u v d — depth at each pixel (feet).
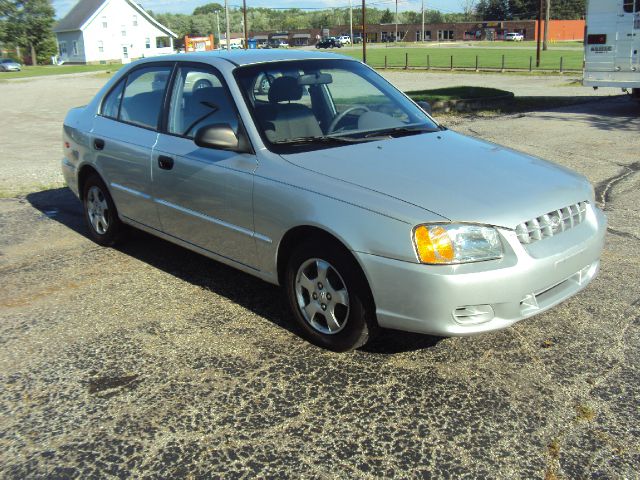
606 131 38.01
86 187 19.04
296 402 10.61
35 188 27.58
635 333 12.71
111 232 18.45
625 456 9.12
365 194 11.16
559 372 11.36
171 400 10.77
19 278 16.62
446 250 10.29
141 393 11.00
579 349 12.15
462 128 40.42
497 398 10.59
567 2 364.17
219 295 15.16
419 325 10.64
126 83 17.58
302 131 13.56
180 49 291.58
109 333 13.29
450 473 8.83
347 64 16.20
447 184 11.42
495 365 11.65
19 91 97.66
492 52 179.22
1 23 259.39
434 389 10.90
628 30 44.16
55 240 19.93
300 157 12.63
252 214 12.82
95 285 16.01
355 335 11.60
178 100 15.34
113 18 245.24
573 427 9.79
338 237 11.13
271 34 397.39
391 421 10.04
